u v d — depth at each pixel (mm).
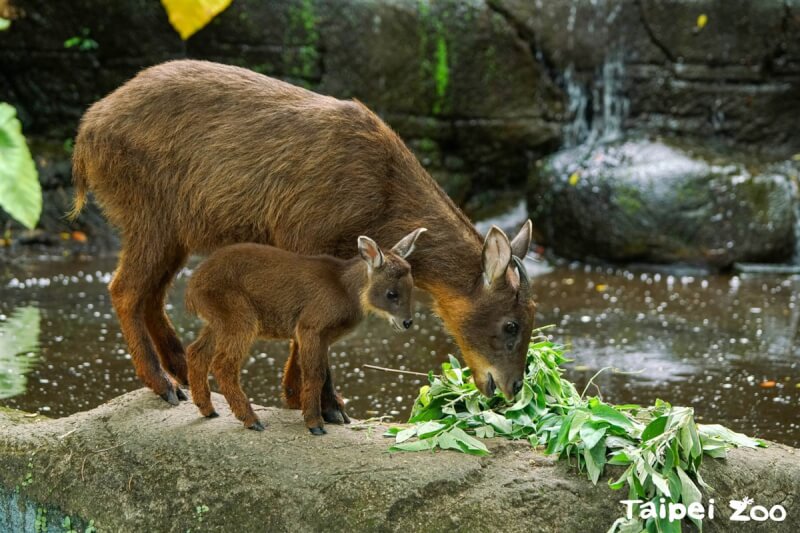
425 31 13375
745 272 12461
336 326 5508
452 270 5863
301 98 6223
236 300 5484
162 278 6387
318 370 5504
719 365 8797
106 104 6297
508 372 5691
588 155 13258
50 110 13414
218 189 6059
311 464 5172
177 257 6375
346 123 6066
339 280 5496
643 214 12578
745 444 5438
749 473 5211
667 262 12625
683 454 5070
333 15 13133
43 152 13258
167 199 6152
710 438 5332
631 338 9602
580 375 8516
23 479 5512
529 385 5836
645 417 5871
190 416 5836
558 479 5062
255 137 6055
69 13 13055
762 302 11031
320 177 5977
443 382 5992
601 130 14227
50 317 9859
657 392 8086
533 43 13750
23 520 5520
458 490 4977
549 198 13203
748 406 7766
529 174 13750
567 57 13883
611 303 10969
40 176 13062
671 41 13945
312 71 13242
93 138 6223
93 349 8906
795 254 12727
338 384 8172
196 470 5250
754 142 14195
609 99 14156
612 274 12406
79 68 13258
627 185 12695
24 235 12703
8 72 13344
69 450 5547
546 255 13234
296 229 6023
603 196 12734
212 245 6211
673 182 12656
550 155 13641
